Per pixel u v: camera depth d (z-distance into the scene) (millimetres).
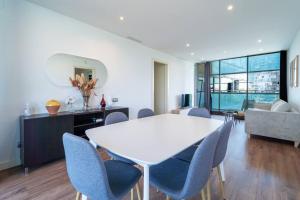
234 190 1904
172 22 3238
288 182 2057
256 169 2400
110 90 3930
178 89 6699
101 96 3756
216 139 1171
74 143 951
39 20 2707
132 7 2703
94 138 1454
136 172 1331
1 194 1824
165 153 1124
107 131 1694
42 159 2420
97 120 3184
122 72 4203
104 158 2746
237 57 6582
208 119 2400
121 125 1982
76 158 983
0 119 2371
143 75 4863
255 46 4977
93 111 3086
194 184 1067
